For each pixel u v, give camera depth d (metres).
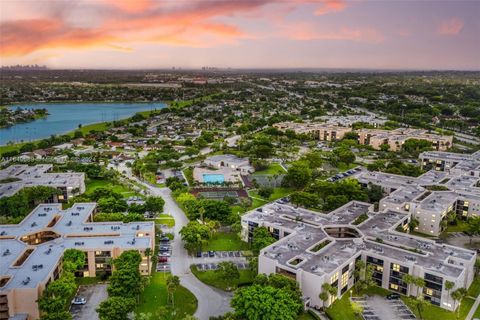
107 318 183.88
